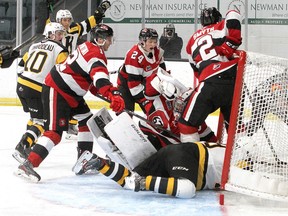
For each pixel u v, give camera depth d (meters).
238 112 7.76
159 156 8.22
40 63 11.35
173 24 23.44
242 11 22.86
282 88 7.91
